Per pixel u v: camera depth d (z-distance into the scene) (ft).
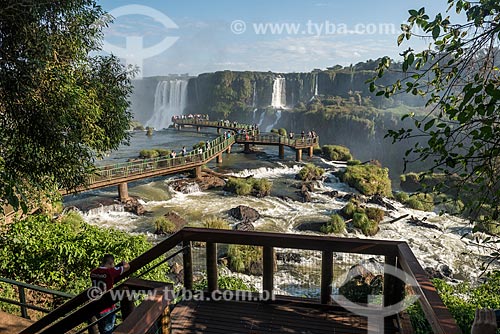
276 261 37.37
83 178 20.84
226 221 58.70
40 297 23.22
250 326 11.36
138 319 6.66
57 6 16.14
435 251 51.70
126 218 58.49
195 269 29.35
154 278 24.63
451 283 43.27
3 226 25.14
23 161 17.21
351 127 205.16
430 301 7.20
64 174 19.26
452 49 7.75
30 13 14.29
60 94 16.25
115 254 23.93
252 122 276.00
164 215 59.41
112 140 24.48
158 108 256.52
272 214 63.77
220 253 44.60
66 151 17.72
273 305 12.53
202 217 60.34
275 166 96.63
